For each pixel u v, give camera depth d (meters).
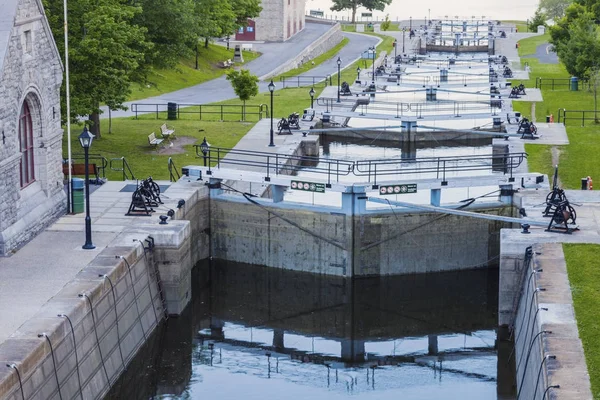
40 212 55.91
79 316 45.25
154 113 94.00
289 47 148.12
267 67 130.88
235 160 69.88
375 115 92.06
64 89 70.25
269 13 153.75
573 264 50.38
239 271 66.69
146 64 83.94
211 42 140.00
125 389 50.28
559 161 74.94
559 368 39.28
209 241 67.12
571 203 61.00
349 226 63.25
